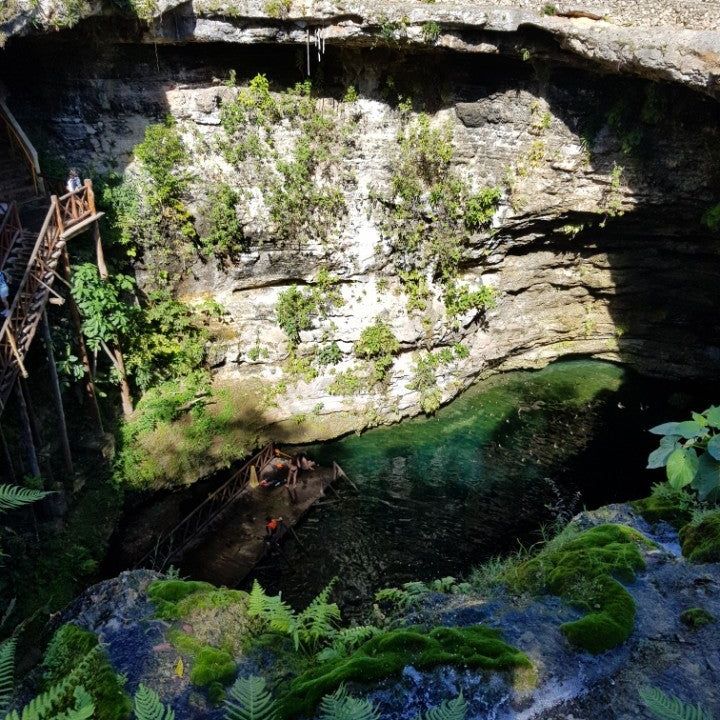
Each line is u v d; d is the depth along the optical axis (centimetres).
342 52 1537
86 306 1427
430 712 392
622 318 2128
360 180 1708
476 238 1838
